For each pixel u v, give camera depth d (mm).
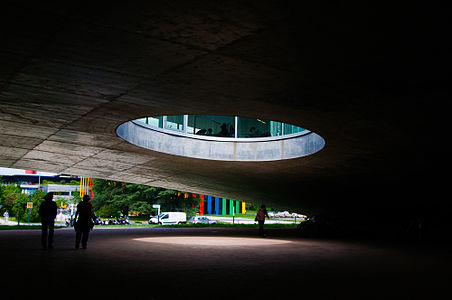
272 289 7090
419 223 21828
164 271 8930
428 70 8305
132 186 56906
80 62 9141
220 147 22328
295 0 6039
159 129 21016
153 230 29031
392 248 15914
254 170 23781
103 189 63250
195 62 8672
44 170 29094
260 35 7230
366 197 25375
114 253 12430
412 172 18797
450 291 7129
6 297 6191
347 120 12523
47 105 13266
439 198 22609
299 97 10625
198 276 8328
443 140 13703
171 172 26797
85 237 13641
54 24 7336
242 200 34469
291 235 24312
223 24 6902
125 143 19234
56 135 18344
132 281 7664
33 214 57094
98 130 16766
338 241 19578
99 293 6570
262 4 6188
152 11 6613
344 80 9188
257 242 17906
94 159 24156
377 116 11781
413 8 6082
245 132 23359
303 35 7145
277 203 32844
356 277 8531
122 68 9312
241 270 9227
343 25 6727
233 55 8164
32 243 15539
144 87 10641
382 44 7328
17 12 6949
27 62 9344
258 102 11336
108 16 6887
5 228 27625
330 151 17250
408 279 8367
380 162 17891
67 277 8016
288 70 8773
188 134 22047
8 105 13516
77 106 13172
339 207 29656
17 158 24891
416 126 12438
